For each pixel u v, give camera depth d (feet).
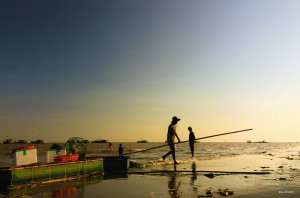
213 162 54.54
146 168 43.68
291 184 27.32
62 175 31.73
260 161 57.93
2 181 26.86
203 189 25.26
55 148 35.12
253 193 23.00
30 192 25.12
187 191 24.43
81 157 38.70
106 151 195.52
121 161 40.42
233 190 24.36
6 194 24.29
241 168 42.32
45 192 25.02
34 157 30.40
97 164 36.78
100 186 27.81
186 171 38.06
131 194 23.63
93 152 179.32
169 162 52.60
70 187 27.50
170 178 32.60
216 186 26.66
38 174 29.12
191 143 60.13
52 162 32.45
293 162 55.26
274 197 21.50
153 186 27.27
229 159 65.31
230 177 32.81
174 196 22.43
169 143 48.67
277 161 58.23
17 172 27.17
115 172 39.22
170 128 48.96
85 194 24.04
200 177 33.06
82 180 32.12
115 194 23.84
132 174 37.37
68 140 38.29
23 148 29.60
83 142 39.52
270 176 33.32
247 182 28.84
